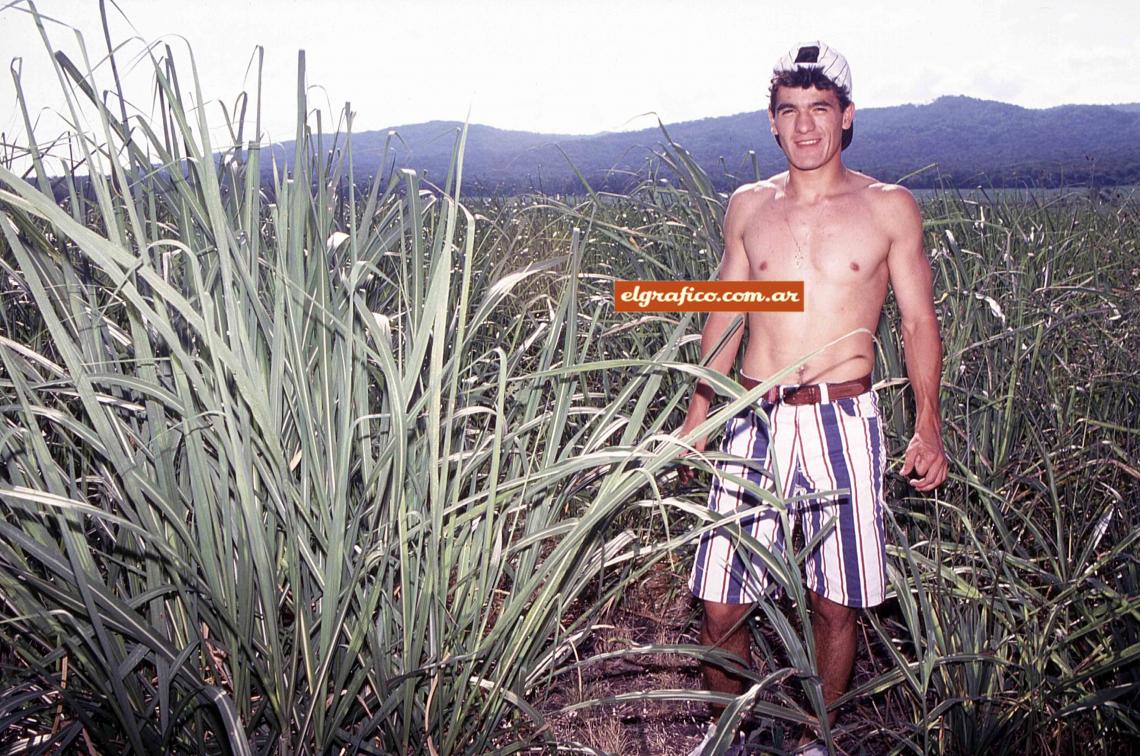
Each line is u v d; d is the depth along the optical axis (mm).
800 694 2391
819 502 2125
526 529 1999
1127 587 2209
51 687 1775
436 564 1683
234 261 1664
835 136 2039
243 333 1473
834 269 2080
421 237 1925
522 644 1877
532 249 4141
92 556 1752
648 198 3734
